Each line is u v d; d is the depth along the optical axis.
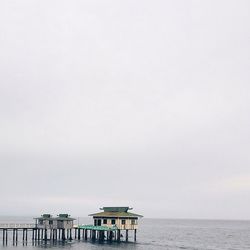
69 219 109.00
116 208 112.19
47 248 93.38
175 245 122.50
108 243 107.56
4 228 99.38
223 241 153.25
